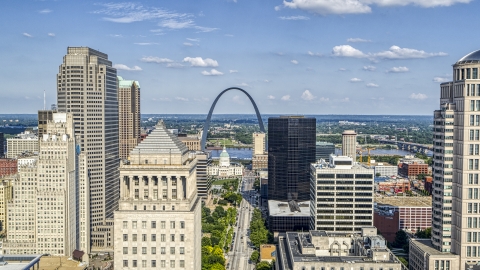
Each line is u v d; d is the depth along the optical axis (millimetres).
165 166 195750
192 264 197250
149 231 196250
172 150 197875
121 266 196750
